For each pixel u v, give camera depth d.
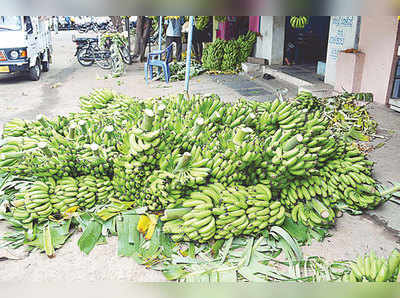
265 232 2.96
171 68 10.95
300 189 3.26
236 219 2.90
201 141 3.34
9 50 9.43
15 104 7.88
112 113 4.21
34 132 3.94
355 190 3.32
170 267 2.69
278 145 3.15
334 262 2.75
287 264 2.77
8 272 2.72
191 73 10.75
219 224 2.88
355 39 7.61
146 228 3.00
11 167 3.61
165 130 3.07
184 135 3.30
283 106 3.70
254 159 3.02
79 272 2.72
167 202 2.99
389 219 3.38
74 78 10.91
